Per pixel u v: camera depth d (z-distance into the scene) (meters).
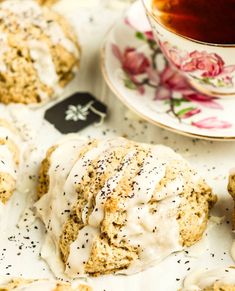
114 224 0.32
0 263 0.33
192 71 0.37
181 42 0.35
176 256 0.33
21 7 0.40
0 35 0.39
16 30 0.39
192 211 0.33
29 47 0.39
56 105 0.39
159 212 0.33
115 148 0.34
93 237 0.32
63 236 0.33
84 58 0.42
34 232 0.34
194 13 0.36
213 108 0.37
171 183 0.33
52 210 0.34
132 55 0.40
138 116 0.39
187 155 0.37
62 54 0.40
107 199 0.32
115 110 0.40
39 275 0.33
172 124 0.36
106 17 0.45
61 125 0.39
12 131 0.37
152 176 0.33
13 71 0.39
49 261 0.33
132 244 0.32
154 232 0.33
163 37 0.36
